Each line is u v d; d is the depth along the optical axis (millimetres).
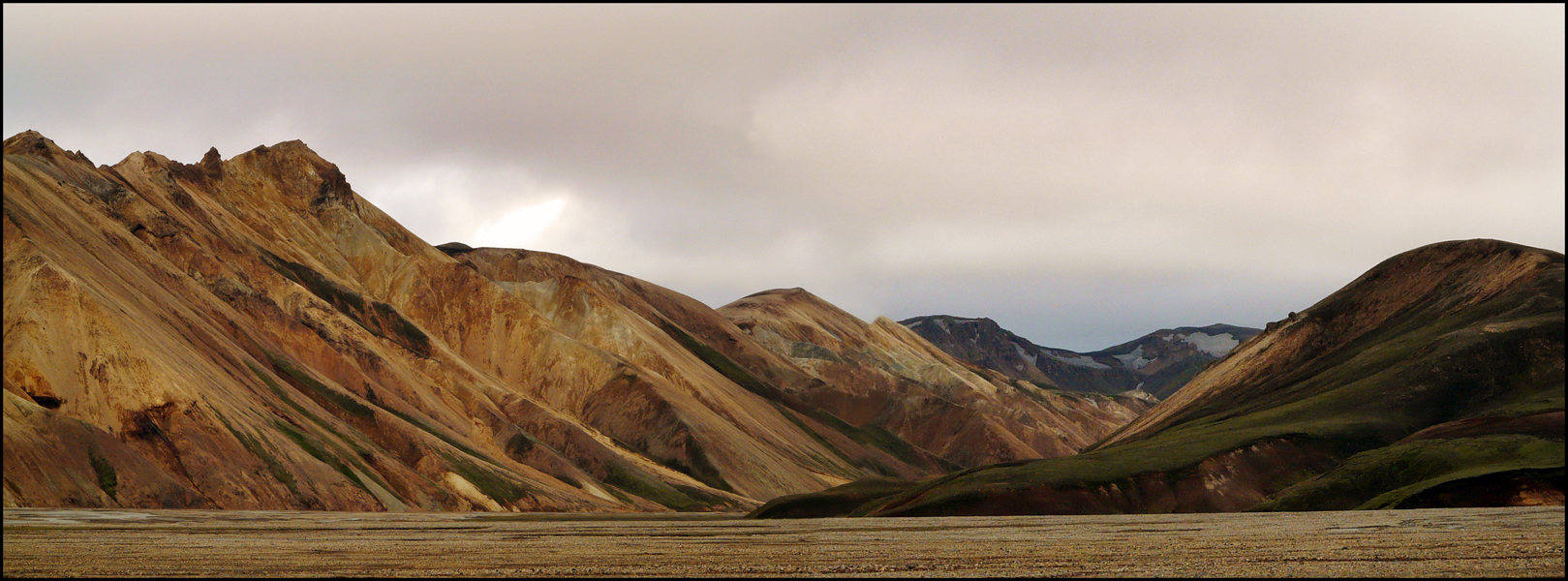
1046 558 40188
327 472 128125
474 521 97812
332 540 58531
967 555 42938
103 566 40219
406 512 131750
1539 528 46844
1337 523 59781
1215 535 51781
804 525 85312
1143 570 34156
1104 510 104750
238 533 66062
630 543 55500
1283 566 34312
